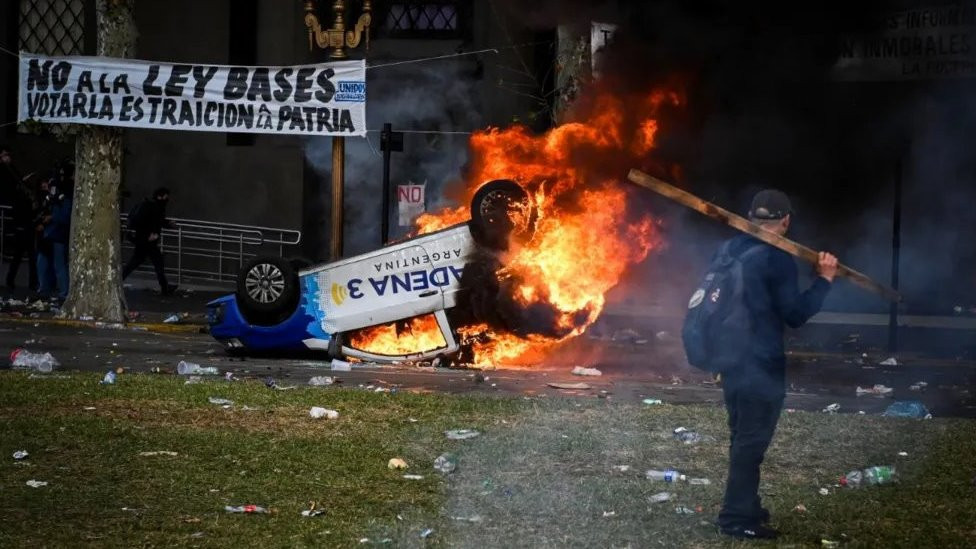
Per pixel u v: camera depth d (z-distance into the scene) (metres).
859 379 13.67
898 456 8.65
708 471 8.09
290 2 23.50
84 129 17.42
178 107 17.17
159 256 20.78
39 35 24.72
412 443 8.77
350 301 13.60
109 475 7.62
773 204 6.56
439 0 23.25
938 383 13.41
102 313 17.41
